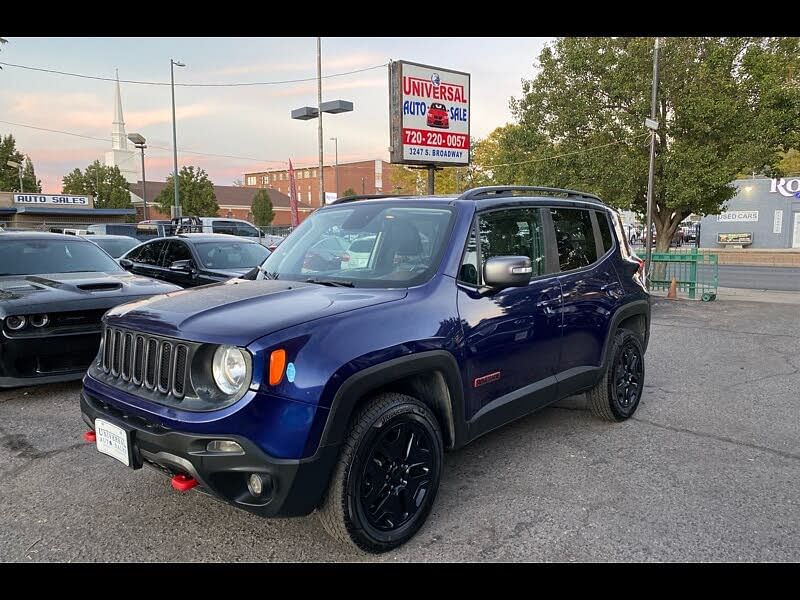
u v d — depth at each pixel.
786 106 14.91
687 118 15.48
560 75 17.75
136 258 10.47
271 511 2.64
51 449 4.39
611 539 3.14
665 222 18.06
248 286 3.45
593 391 4.85
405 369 2.96
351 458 2.75
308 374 2.62
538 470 4.04
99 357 3.36
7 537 3.16
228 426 2.53
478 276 3.62
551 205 4.46
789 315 11.70
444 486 3.78
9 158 44.75
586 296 4.45
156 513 3.42
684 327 10.31
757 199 35.38
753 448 4.46
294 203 20.64
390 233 3.74
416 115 15.25
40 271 6.73
